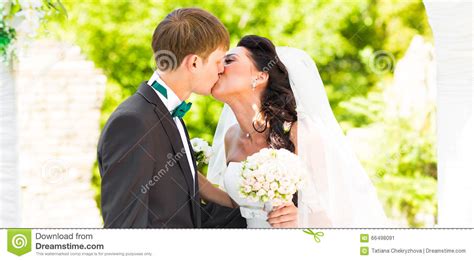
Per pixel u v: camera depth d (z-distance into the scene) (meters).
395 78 4.88
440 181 3.06
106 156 2.51
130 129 2.50
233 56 3.07
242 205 3.04
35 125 4.34
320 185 3.02
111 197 2.47
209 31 2.75
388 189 4.75
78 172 4.39
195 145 3.15
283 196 2.72
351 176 3.15
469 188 2.98
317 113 3.12
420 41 4.94
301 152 3.03
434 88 4.85
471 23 2.92
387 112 4.85
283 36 4.81
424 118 4.82
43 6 2.92
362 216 3.13
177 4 4.65
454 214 3.02
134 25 4.59
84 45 4.49
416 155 4.78
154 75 2.77
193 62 2.74
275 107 3.09
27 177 4.25
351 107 4.85
